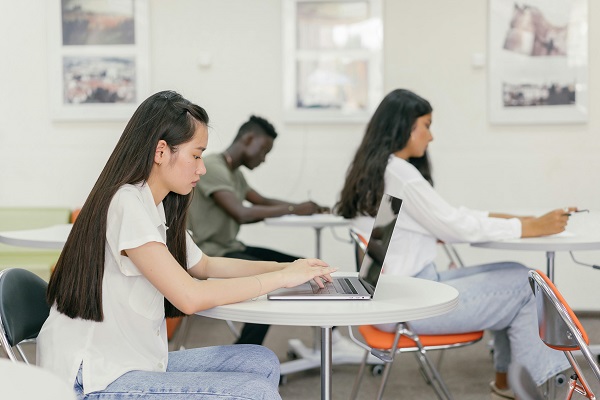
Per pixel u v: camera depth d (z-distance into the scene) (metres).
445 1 5.42
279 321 1.83
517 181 5.47
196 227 4.27
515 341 2.79
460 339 2.79
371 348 2.68
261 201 4.79
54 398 1.07
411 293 2.11
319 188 5.51
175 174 1.97
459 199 5.50
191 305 1.86
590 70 5.38
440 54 5.44
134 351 1.89
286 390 3.73
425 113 3.10
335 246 5.57
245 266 2.30
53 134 5.50
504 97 5.41
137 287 1.90
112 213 1.88
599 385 3.53
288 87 5.45
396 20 5.45
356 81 5.43
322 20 5.42
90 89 5.46
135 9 5.41
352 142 5.48
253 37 5.48
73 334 1.86
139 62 5.43
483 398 3.55
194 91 5.51
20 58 5.47
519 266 2.95
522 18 5.37
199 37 5.48
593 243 2.93
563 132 5.44
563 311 1.91
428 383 3.80
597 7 5.34
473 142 5.47
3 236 3.42
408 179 3.00
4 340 1.92
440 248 5.53
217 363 2.04
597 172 5.43
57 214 5.26
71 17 5.43
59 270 1.90
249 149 4.46
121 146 1.95
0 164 5.51
